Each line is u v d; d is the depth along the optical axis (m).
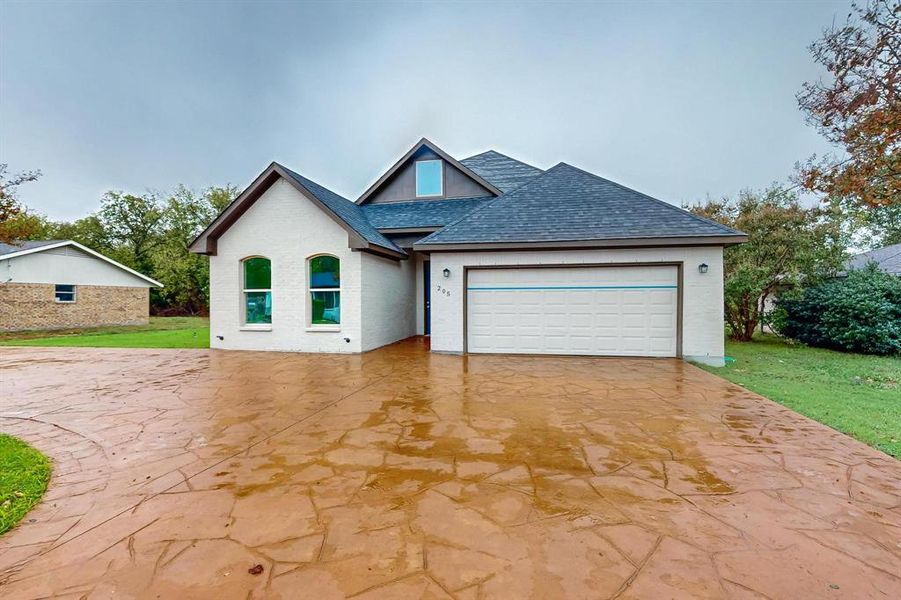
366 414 5.51
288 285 11.37
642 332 9.94
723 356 9.39
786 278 12.73
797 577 2.29
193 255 31.86
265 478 3.60
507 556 2.47
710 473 3.65
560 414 5.45
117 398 6.47
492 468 3.77
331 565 2.40
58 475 3.73
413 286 14.67
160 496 3.29
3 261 18.42
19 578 2.31
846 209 12.86
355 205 14.43
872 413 5.45
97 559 2.49
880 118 6.90
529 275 10.46
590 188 11.74
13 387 7.31
